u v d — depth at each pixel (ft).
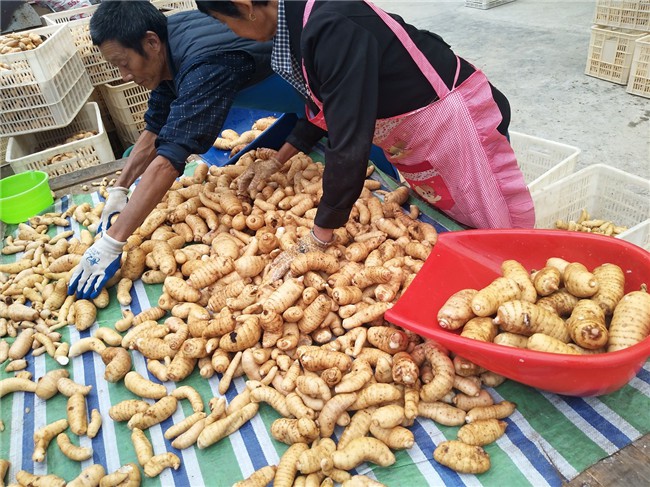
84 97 13.24
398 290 6.08
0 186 9.18
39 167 11.07
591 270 5.70
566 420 4.68
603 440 4.46
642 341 4.15
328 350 5.28
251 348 5.63
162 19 6.98
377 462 4.54
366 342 5.65
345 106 4.97
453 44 19.77
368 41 4.98
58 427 5.33
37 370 6.15
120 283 7.06
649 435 4.43
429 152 6.31
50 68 11.76
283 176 8.64
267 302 5.69
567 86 15.62
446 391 4.84
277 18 5.23
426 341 5.27
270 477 4.58
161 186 6.59
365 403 4.91
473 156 6.18
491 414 4.71
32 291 7.14
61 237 8.20
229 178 8.99
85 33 13.71
